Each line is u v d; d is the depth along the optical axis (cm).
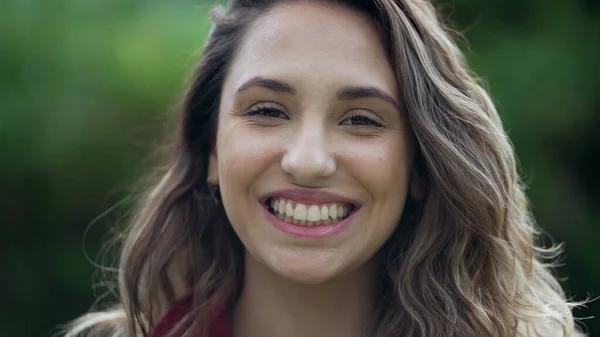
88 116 400
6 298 407
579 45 403
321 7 184
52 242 407
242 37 195
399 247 204
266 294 200
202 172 220
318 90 177
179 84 403
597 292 411
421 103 188
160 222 221
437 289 196
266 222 183
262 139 180
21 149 395
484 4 415
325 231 181
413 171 199
